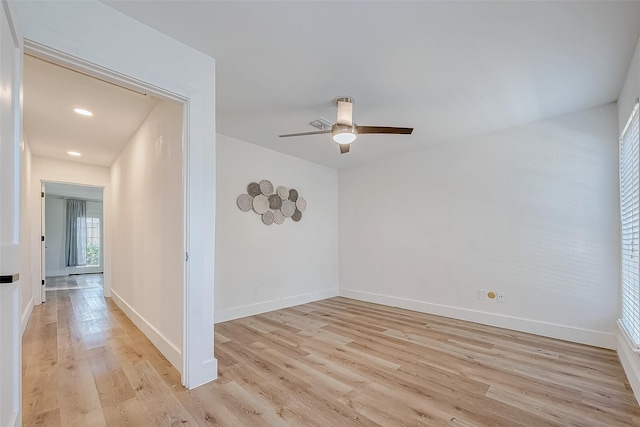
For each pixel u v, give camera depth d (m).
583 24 1.78
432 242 4.13
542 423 1.71
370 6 1.67
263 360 2.57
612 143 2.84
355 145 4.13
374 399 1.96
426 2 1.64
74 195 8.75
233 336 3.19
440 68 2.29
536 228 3.27
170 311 2.49
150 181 3.02
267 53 2.13
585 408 1.86
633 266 2.28
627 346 2.28
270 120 3.30
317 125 3.45
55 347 2.84
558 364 2.47
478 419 1.75
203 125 2.15
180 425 1.69
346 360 2.57
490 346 2.88
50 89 2.55
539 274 3.24
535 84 2.51
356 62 2.22
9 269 1.16
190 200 2.09
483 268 3.64
